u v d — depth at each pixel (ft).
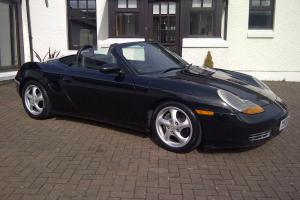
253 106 14.32
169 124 15.12
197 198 11.44
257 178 12.87
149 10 35.19
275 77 36.01
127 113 16.48
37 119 20.01
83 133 17.58
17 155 14.80
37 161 14.19
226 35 35.42
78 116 18.70
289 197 11.55
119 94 16.46
